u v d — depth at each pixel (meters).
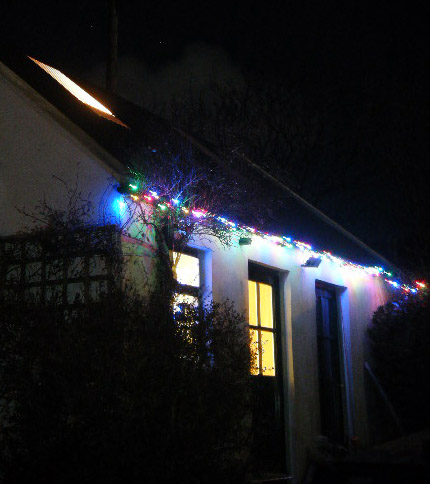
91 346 6.05
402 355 12.90
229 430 6.69
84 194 7.74
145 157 8.05
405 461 3.19
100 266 7.34
